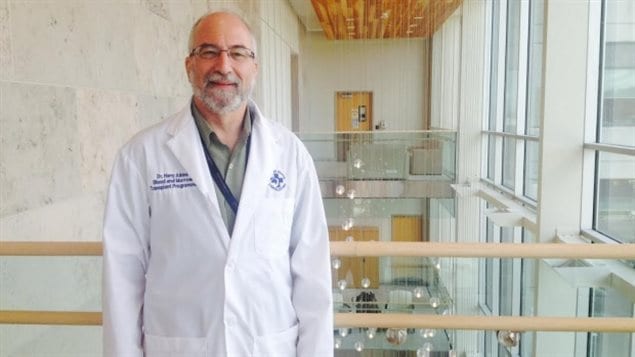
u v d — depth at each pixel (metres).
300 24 12.34
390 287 3.86
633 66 4.09
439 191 8.40
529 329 1.34
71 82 2.16
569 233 4.98
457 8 9.60
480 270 4.66
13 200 1.74
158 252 1.17
